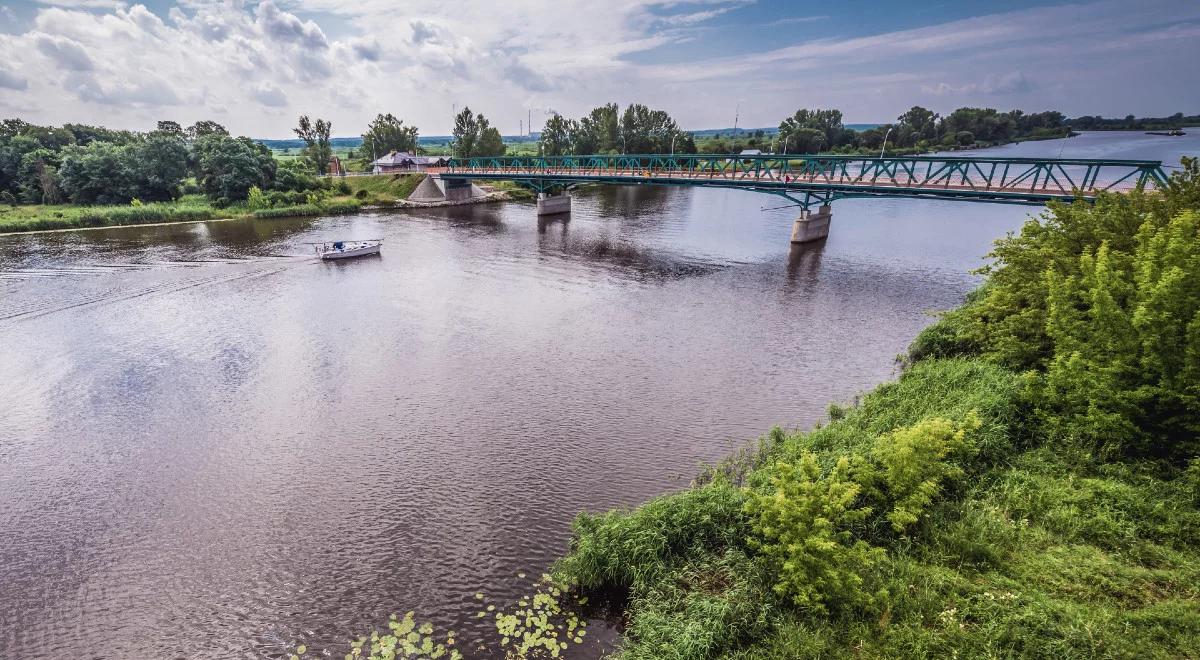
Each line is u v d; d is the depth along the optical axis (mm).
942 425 16609
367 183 126125
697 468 23469
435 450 25094
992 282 30078
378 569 18359
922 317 42969
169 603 17375
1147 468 17172
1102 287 18312
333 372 33250
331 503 21703
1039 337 24156
